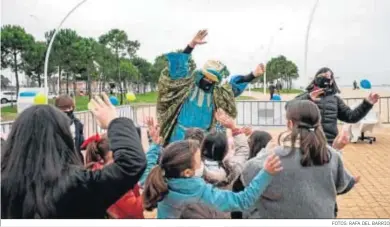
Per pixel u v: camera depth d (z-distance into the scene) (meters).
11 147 1.78
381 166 7.37
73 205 1.70
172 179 2.46
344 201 5.20
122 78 26.98
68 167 1.76
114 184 1.70
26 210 1.69
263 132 3.41
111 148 1.78
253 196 2.20
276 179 2.23
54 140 1.78
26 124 1.79
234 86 5.38
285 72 22.48
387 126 11.70
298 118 2.30
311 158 2.23
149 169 2.91
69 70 24.25
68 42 23.28
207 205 2.37
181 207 2.41
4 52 19.14
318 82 4.29
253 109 12.92
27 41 20.16
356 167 7.33
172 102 5.02
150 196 2.49
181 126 4.96
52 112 1.83
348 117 4.23
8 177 1.73
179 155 2.44
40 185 1.71
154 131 3.20
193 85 5.01
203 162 2.95
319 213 2.22
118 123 1.83
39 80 22.39
